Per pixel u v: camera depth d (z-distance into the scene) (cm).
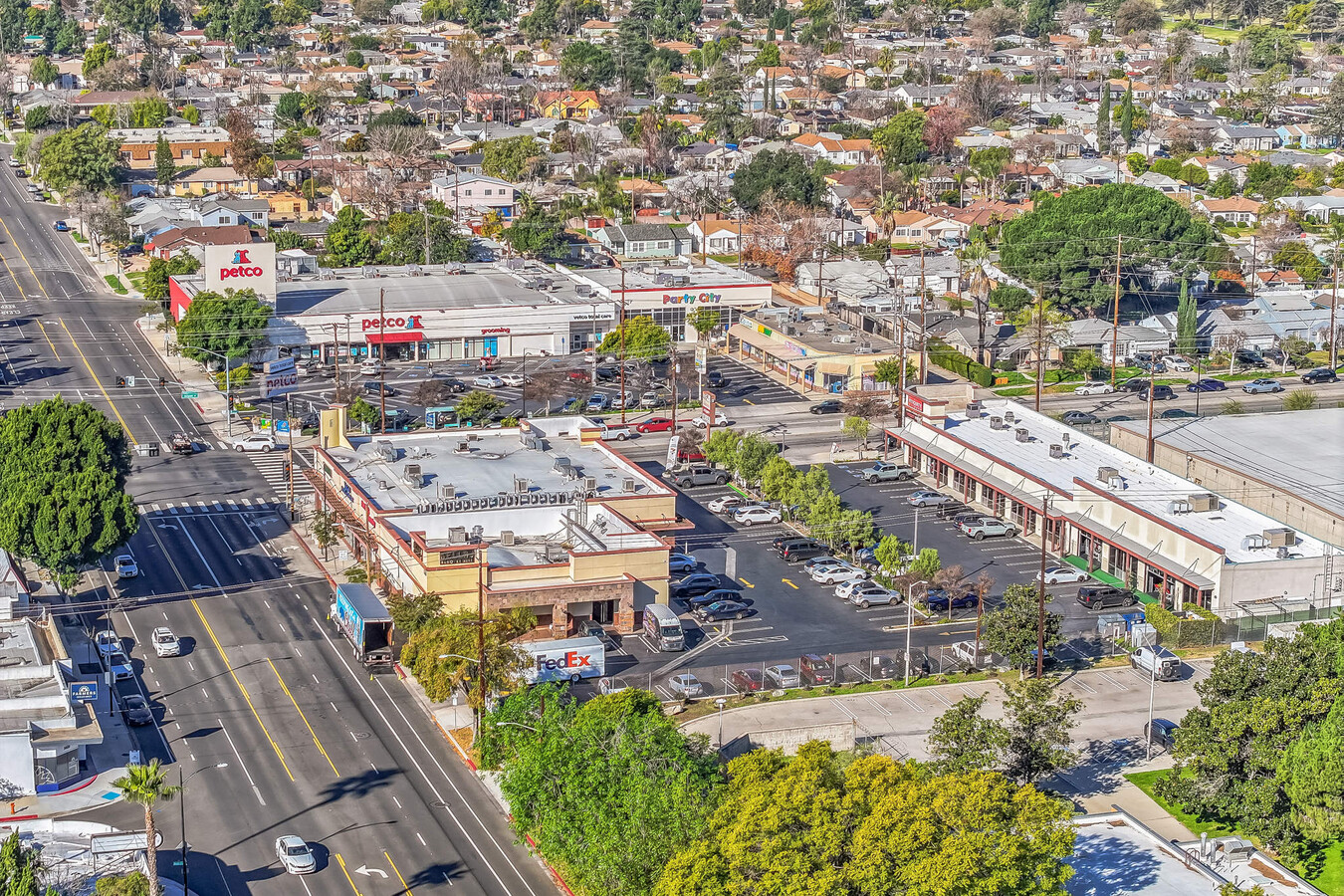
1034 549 17750
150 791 10044
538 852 11506
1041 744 12031
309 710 13675
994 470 18662
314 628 15312
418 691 14088
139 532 17625
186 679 14175
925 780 10594
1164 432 19788
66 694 12650
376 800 12225
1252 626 15250
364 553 16612
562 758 11062
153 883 10112
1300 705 11744
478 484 16825
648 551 15362
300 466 19900
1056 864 9800
